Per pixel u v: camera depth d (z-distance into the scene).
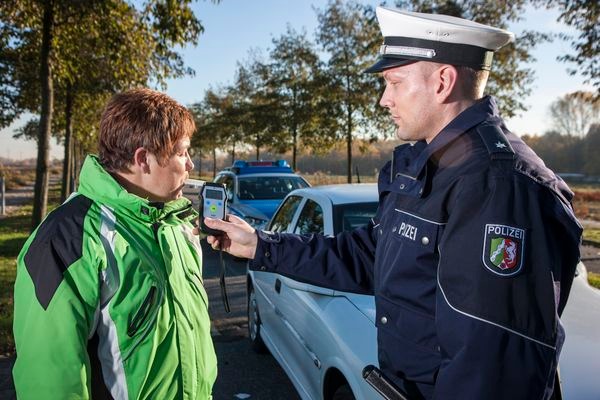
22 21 7.75
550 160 55.53
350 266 1.95
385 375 1.57
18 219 13.95
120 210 1.39
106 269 1.30
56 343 1.22
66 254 1.27
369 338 2.33
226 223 1.92
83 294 1.26
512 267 1.13
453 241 1.22
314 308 2.89
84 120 15.30
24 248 1.30
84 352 1.25
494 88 10.63
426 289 1.37
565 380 2.14
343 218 3.53
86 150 26.64
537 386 1.13
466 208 1.21
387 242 1.52
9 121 10.06
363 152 16.45
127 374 1.32
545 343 1.13
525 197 1.18
